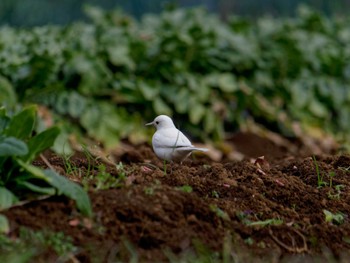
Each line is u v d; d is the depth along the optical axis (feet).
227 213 24.25
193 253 21.81
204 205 23.86
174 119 50.70
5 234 20.97
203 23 55.11
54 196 22.84
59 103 45.93
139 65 50.19
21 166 22.68
